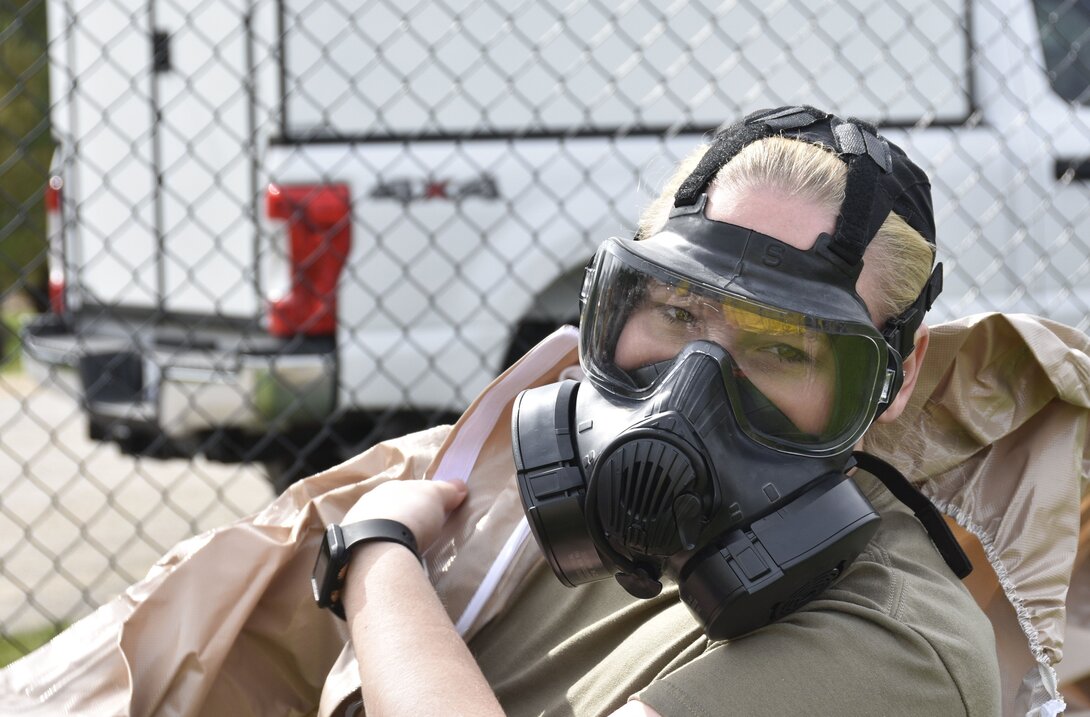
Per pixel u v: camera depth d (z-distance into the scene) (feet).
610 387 3.46
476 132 10.14
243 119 10.44
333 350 9.78
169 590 4.16
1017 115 10.89
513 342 10.34
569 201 10.29
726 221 3.45
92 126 13.01
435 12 10.02
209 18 10.84
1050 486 4.02
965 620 3.36
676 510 3.18
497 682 4.19
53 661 4.26
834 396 3.33
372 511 4.12
